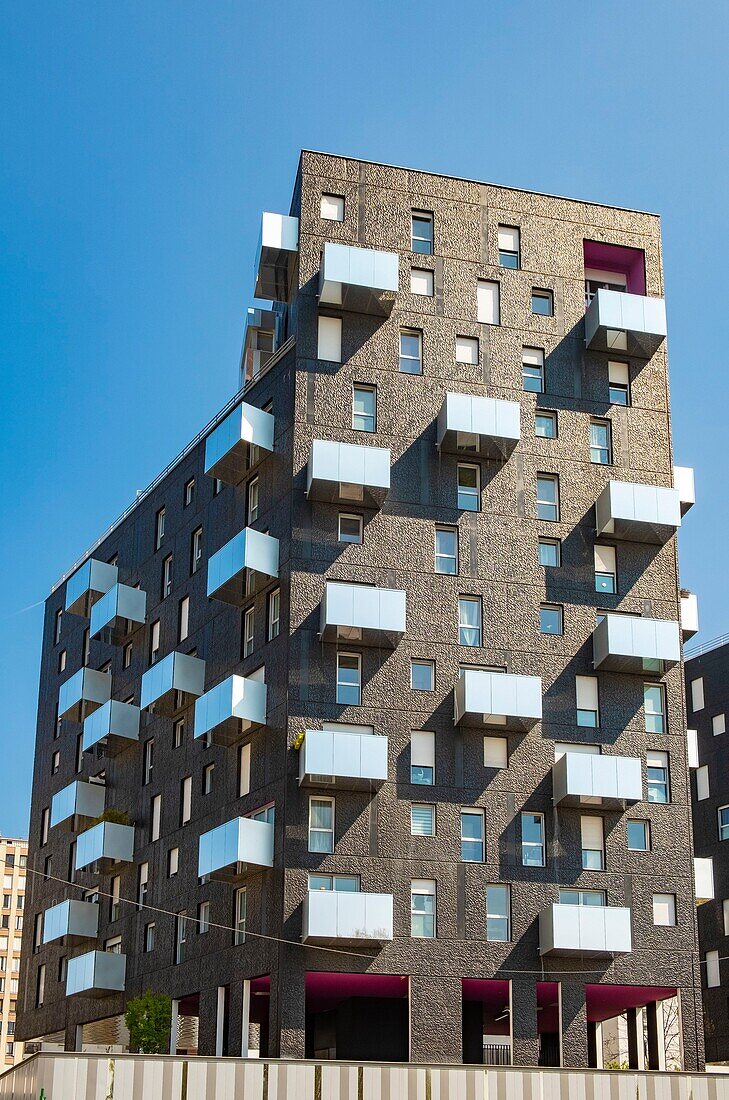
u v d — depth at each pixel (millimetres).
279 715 51031
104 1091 43812
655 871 51969
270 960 48469
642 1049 54281
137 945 59625
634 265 60094
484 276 57125
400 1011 50438
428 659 51906
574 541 54906
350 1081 45469
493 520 54156
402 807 50031
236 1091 44594
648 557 55656
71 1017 65250
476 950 49156
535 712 51031
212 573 54812
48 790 73688
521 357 56531
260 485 55656
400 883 49219
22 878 139375
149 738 62688
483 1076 46438
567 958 49906
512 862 50531
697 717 76188
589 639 54000
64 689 69125
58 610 76750
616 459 56531
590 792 50656
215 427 59812
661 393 57812
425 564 52938
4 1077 54469
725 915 71938
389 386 54688
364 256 54219
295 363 54250
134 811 62500
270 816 50375
